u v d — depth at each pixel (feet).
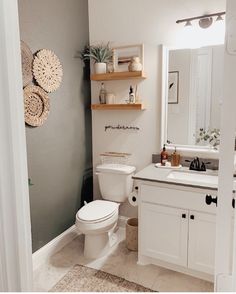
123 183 8.19
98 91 9.08
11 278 2.37
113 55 8.61
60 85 7.66
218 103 7.48
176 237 6.51
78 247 8.10
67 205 8.35
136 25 8.18
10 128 2.21
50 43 7.15
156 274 6.75
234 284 1.89
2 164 2.20
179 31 7.61
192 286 6.29
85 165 9.23
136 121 8.65
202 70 7.55
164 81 8.02
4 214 2.26
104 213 7.23
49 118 7.30
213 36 7.27
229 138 1.77
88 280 6.50
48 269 6.95
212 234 6.03
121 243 8.32
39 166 7.06
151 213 6.75
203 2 7.20
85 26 8.72
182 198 6.26
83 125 8.97
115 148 9.14
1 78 2.13
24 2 6.21
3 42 2.10
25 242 2.49
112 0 8.39
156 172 7.22
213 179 6.89
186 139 8.04
